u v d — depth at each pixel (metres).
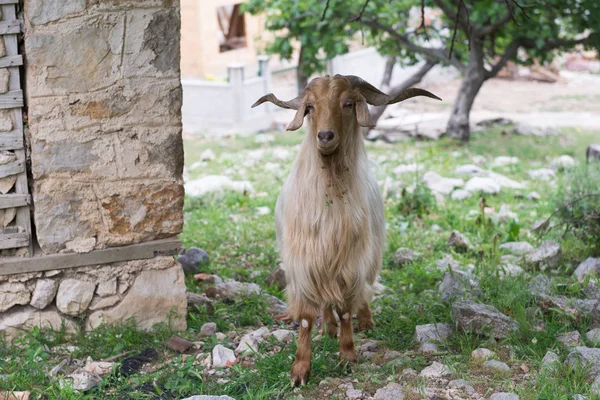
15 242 5.29
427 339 5.21
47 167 5.26
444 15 15.46
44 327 5.45
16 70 5.14
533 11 13.80
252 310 6.07
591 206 8.25
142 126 5.42
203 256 7.49
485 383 4.52
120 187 5.44
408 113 20.89
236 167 13.76
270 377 4.70
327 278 4.68
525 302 5.62
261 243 8.48
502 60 15.74
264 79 19.53
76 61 5.20
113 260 5.48
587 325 5.34
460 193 10.73
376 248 5.24
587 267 6.66
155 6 5.30
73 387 4.59
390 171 12.63
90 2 5.16
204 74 20.98
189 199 10.64
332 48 15.86
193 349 5.32
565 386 4.33
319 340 5.30
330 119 4.34
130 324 5.55
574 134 17.80
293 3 15.73
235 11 22.73
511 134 17.73
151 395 4.55
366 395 4.51
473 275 6.36
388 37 16.73
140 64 5.34
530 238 8.26
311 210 4.60
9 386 4.63
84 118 5.29
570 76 27.67
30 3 5.03
